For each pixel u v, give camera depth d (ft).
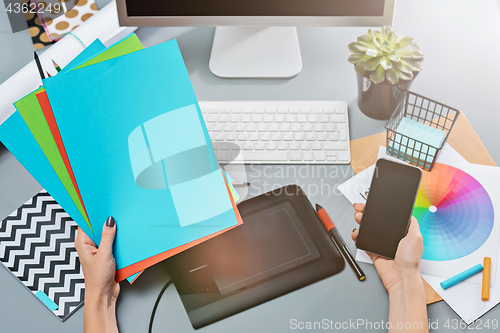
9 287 1.97
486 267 1.88
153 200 1.86
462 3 2.87
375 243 1.93
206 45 2.76
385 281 1.90
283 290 1.91
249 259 1.98
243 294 1.91
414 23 2.80
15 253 2.01
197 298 1.90
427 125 2.26
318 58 2.68
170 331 1.86
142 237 1.84
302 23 2.33
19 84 2.31
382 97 2.22
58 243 2.03
